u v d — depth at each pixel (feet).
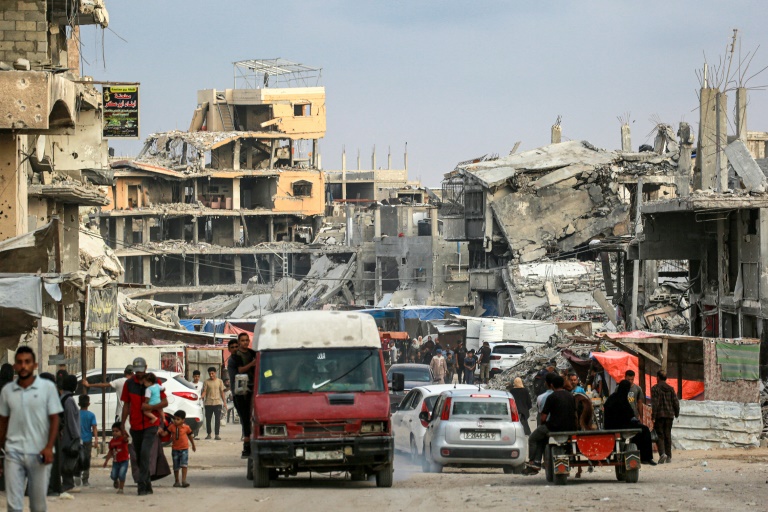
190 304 570.05
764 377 173.27
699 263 216.95
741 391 134.21
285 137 650.84
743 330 186.60
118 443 89.30
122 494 87.10
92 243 269.03
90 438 94.84
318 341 99.14
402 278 510.17
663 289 256.32
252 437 94.73
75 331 195.72
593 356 148.46
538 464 98.53
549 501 75.77
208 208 608.19
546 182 418.72
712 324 209.36
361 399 95.40
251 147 643.45
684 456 125.70
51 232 104.01
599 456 92.07
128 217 583.58
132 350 199.93
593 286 377.91
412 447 133.39
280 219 643.45
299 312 102.73
